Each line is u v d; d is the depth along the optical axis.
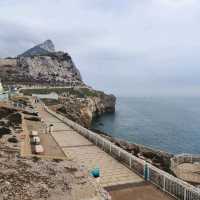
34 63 175.12
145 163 15.03
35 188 12.07
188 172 21.52
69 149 21.23
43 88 97.12
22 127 28.19
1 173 13.41
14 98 57.38
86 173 15.01
